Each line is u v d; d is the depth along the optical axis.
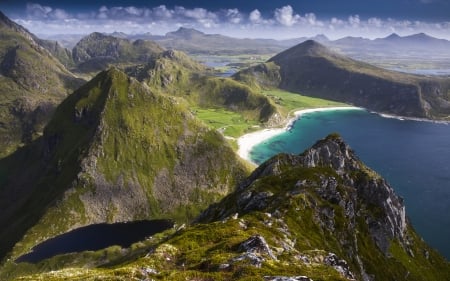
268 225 105.12
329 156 191.50
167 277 59.19
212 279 57.56
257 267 60.25
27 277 73.31
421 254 164.12
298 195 129.12
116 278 60.88
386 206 163.12
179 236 92.12
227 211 150.38
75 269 79.94
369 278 123.12
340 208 137.00
